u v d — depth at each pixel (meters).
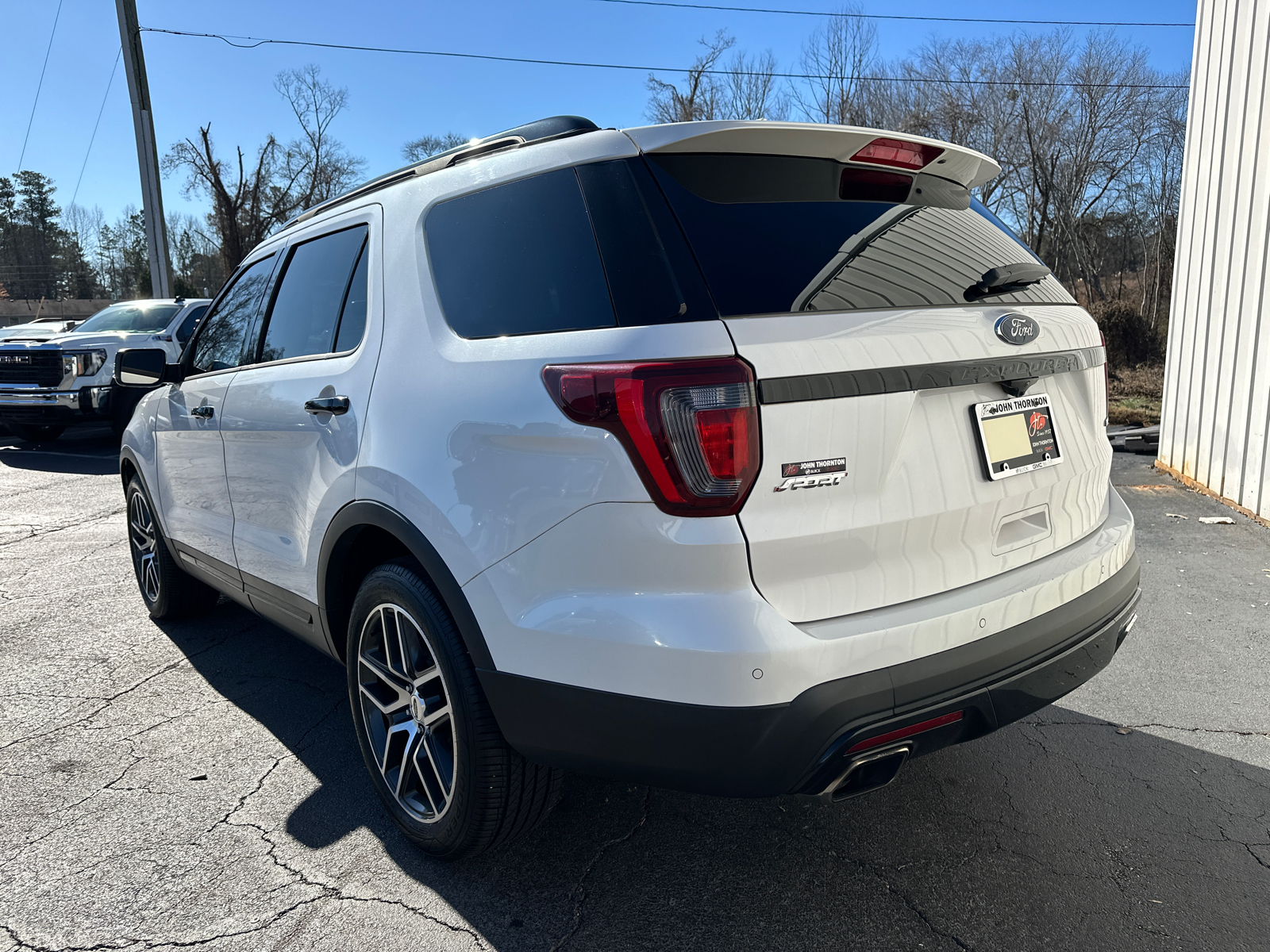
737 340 1.66
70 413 10.43
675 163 1.88
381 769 2.45
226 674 3.66
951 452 1.92
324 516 2.51
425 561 2.08
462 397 2.04
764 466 1.65
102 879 2.26
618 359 1.72
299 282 2.95
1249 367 6.10
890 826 2.46
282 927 2.07
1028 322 2.09
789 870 2.27
